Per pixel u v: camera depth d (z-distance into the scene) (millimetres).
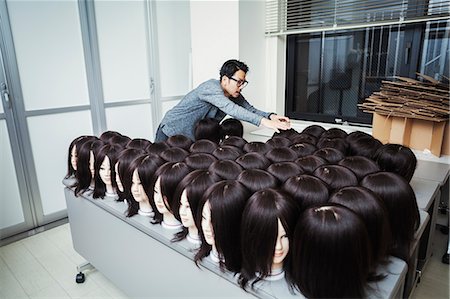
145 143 1564
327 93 2906
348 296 751
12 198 2436
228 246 922
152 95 3229
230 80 1913
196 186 1016
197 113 2090
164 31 3215
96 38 2725
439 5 2154
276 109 3061
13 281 1968
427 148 2062
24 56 2342
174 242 1118
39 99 2467
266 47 2943
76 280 1925
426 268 1999
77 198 1695
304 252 758
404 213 960
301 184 941
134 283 1481
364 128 2713
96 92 2799
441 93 1980
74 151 1623
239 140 1609
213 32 2783
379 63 2568
